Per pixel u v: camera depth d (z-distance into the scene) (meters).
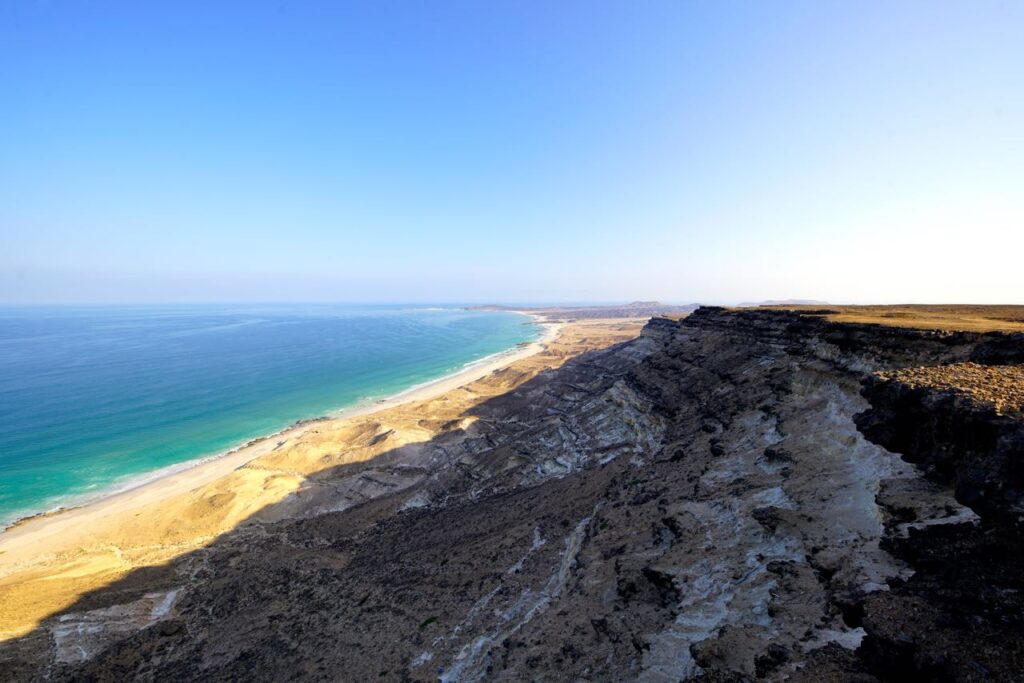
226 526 50.53
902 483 18.97
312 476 63.19
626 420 51.34
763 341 49.19
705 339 61.06
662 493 30.61
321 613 34.84
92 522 51.91
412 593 34.34
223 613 36.81
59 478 66.31
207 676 29.73
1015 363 19.52
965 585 11.89
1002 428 12.00
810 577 17.19
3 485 63.81
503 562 34.12
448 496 53.00
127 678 30.36
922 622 11.34
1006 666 9.35
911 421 16.05
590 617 22.02
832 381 32.28
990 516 11.48
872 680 11.14
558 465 49.56
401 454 69.06
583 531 31.80
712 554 21.42
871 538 17.34
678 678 15.66
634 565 23.16
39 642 33.31
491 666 22.41
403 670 26.03
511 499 45.62
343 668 27.78
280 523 51.94
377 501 55.69
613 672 17.72
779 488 24.28
